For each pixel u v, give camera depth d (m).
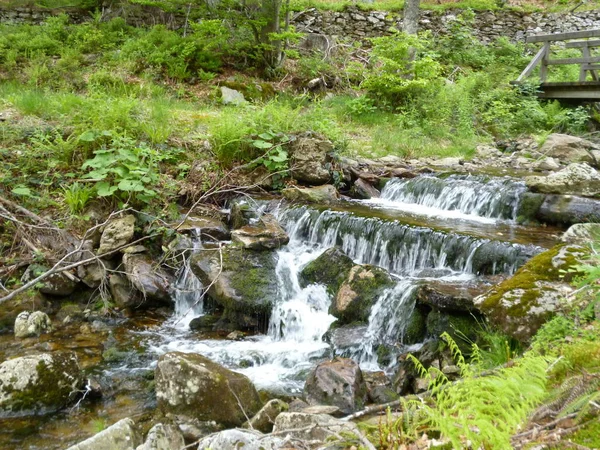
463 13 16.42
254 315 5.61
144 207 6.84
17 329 5.18
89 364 4.70
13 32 13.13
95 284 6.11
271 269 6.01
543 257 3.96
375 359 4.84
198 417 3.71
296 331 5.43
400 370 4.42
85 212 6.71
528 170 9.06
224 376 3.83
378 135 10.37
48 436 3.65
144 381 4.43
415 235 5.91
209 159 8.02
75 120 7.75
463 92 12.03
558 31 17.03
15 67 11.90
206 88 11.92
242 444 2.68
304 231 6.94
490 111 11.73
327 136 8.66
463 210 7.26
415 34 13.23
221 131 8.06
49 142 7.20
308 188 7.88
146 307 6.02
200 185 7.63
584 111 11.77
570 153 9.70
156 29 13.48
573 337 2.95
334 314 5.49
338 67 14.09
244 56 13.04
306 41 14.66
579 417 2.09
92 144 7.29
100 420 3.84
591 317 3.16
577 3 17.80
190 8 13.89
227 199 7.70
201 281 5.91
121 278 6.07
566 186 6.60
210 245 6.47
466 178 7.78
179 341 5.28
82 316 5.69
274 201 7.56
